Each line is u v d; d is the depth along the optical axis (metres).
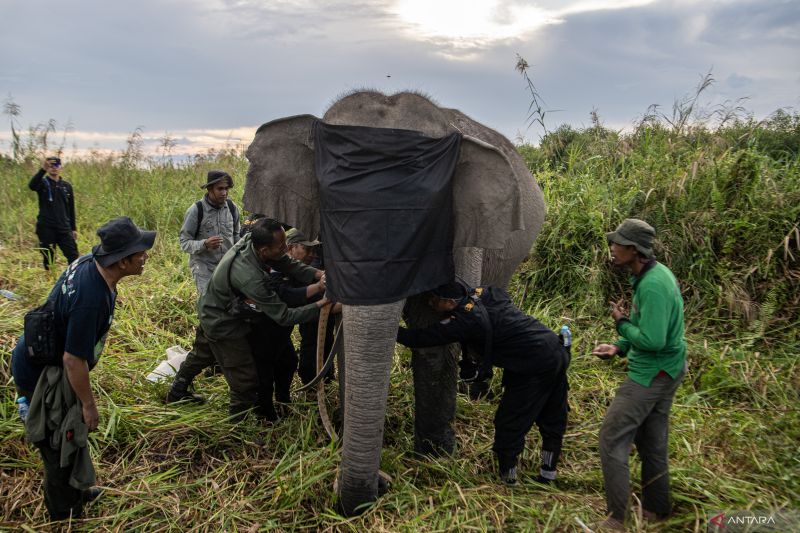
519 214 2.83
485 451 3.80
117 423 3.72
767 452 3.68
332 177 2.79
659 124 6.86
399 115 2.96
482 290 3.44
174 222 8.86
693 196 5.78
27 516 3.04
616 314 3.18
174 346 4.97
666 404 3.11
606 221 5.81
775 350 4.88
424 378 3.45
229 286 3.66
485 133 3.99
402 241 2.67
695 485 3.37
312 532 3.01
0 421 3.61
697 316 5.26
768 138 6.63
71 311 2.72
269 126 3.03
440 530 2.88
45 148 10.51
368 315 2.69
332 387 4.49
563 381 3.50
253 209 3.01
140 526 2.99
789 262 5.30
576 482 3.56
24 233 8.31
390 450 3.64
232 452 3.69
